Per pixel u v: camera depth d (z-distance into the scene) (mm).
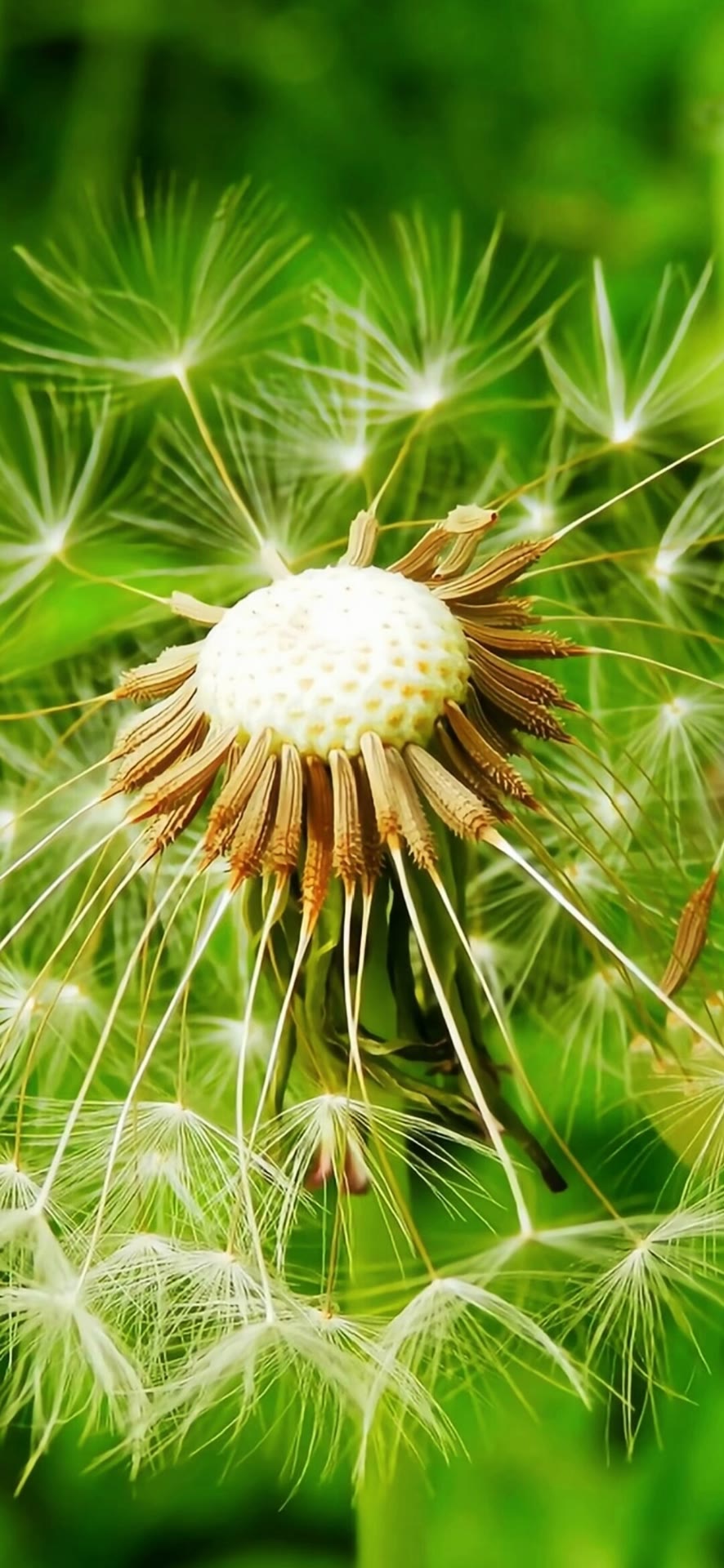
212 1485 126
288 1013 95
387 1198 96
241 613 93
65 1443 126
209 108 157
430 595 94
